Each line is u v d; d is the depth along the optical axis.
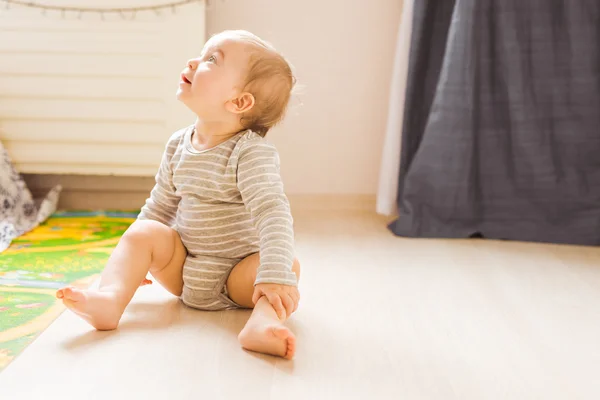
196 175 1.17
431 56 1.95
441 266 1.57
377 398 0.90
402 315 1.23
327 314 1.22
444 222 1.88
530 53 1.82
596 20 1.79
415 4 1.89
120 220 1.93
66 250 1.59
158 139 1.94
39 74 1.90
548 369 1.02
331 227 1.94
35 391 0.87
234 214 1.18
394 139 1.95
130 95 1.91
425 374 0.98
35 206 1.95
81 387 0.89
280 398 0.88
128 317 1.15
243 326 1.13
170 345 1.04
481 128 1.87
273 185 1.14
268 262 1.06
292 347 0.99
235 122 1.19
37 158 1.95
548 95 1.83
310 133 2.18
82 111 1.92
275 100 1.20
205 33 1.98
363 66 2.15
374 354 1.04
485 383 0.96
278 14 2.11
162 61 1.89
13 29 1.87
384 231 1.91
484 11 1.83
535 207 1.86
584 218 1.82
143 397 0.87
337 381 0.94
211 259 1.19
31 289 1.29
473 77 1.83
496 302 1.33
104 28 1.88
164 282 1.23
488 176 1.88
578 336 1.16
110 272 1.12
